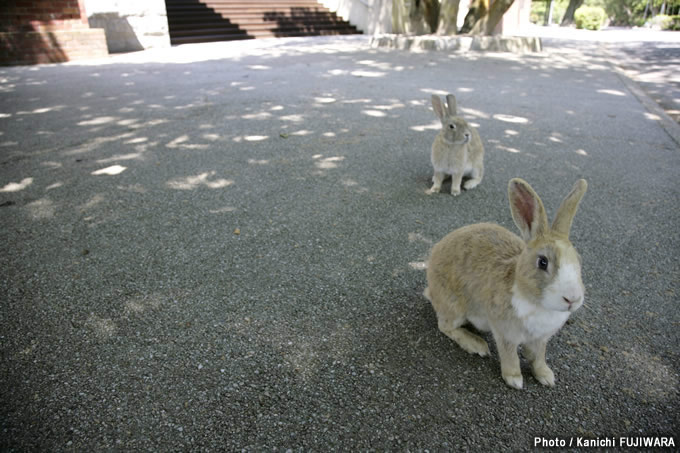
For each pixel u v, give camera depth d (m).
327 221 1.14
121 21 4.38
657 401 0.64
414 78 2.98
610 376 0.68
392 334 0.76
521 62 3.72
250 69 3.32
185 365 0.69
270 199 1.26
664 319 0.79
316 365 0.69
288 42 5.00
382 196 1.29
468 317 0.71
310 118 2.04
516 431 0.59
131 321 0.78
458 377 0.67
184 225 1.11
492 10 4.52
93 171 1.44
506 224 1.13
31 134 1.81
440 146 1.25
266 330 0.77
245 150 1.64
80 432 0.58
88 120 2.01
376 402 0.63
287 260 0.97
